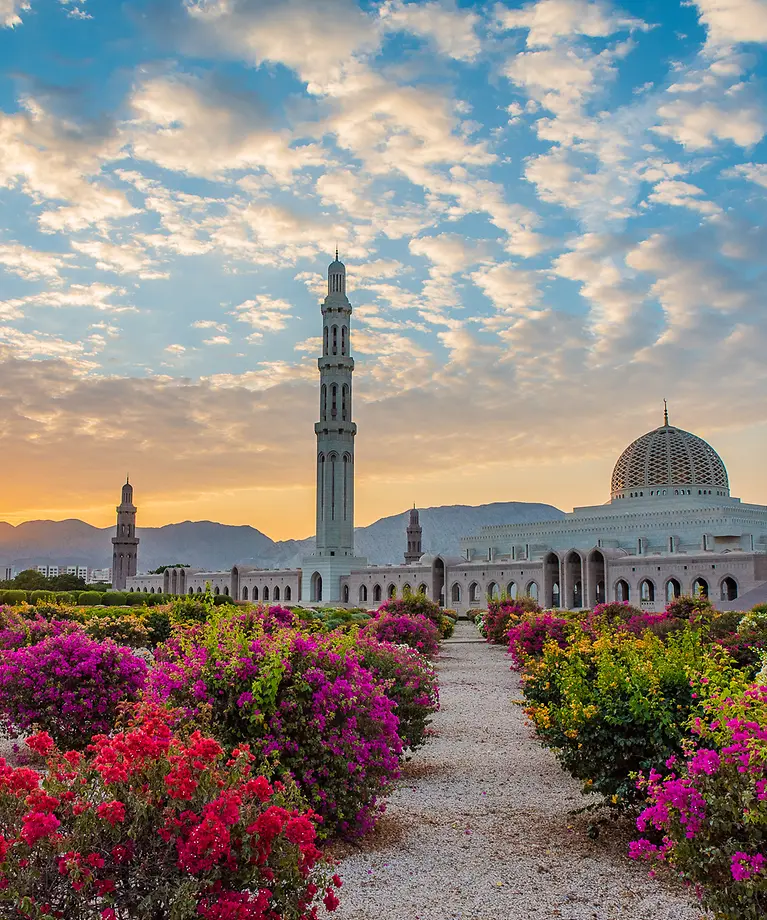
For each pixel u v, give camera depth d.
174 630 20.89
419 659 23.75
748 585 94.69
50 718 20.38
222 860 8.41
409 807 17.09
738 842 9.41
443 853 14.05
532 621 36.38
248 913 8.11
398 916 11.28
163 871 8.34
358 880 12.72
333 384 142.75
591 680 16.69
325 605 137.25
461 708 30.31
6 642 26.61
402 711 20.89
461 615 119.50
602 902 11.84
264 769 12.55
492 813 16.59
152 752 8.99
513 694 34.00
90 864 7.90
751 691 11.44
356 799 14.62
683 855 9.86
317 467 143.50
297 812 9.40
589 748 15.12
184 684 15.09
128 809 8.41
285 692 14.78
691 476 126.25
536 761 21.42
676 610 60.75
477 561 132.62
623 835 14.89
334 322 143.88
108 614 54.91
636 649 17.53
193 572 185.62
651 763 14.20
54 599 79.94
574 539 124.00
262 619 18.70
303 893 8.83
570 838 14.82
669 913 11.45
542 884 12.55
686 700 14.48
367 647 22.05
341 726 14.98
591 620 41.75
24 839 7.76
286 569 164.00
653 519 115.50
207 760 9.36
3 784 8.42
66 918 7.93
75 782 8.78
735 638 28.34
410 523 188.62
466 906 11.68
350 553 143.00
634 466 129.88
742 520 110.75
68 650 20.86
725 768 9.83
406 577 134.62
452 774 20.03
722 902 9.32
